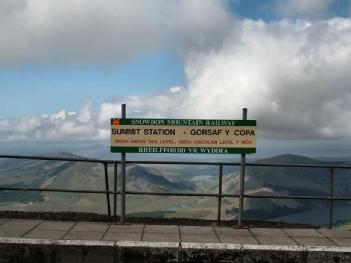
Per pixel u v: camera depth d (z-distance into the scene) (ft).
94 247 22.36
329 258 22.44
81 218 28.58
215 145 26.89
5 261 22.41
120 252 22.33
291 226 28.32
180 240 24.04
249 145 26.84
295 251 22.45
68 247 22.35
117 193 27.53
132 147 26.91
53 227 26.09
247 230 26.73
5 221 27.35
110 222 27.86
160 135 26.86
